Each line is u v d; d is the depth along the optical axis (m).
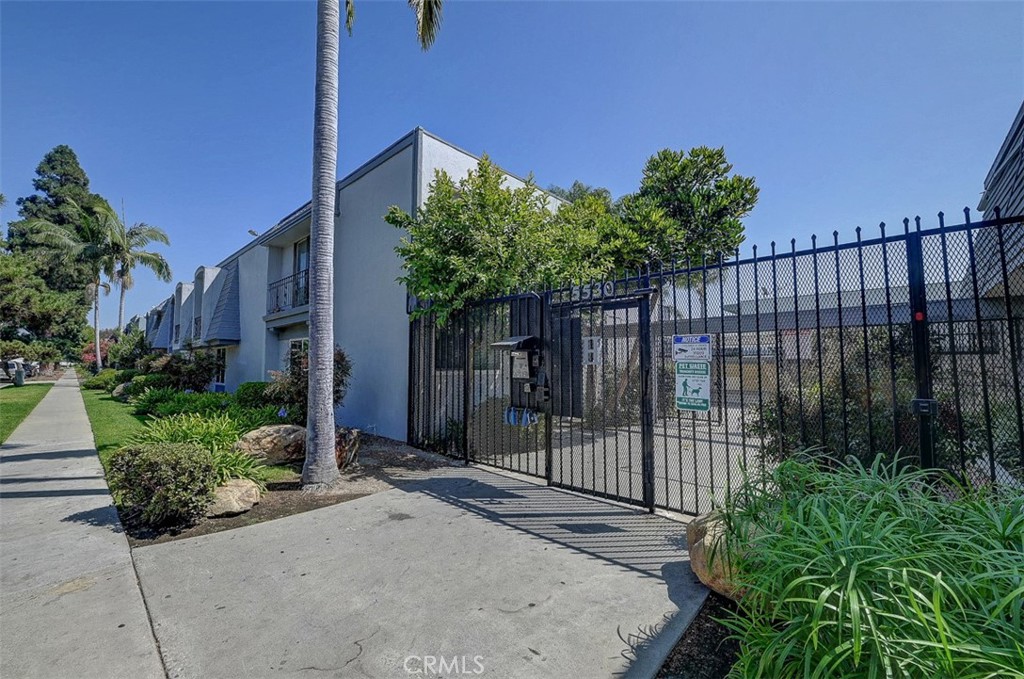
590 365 6.03
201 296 23.19
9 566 3.55
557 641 2.49
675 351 4.64
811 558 2.02
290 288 14.77
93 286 31.36
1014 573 1.64
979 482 3.26
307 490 5.59
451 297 7.45
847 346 3.95
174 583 3.24
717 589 2.87
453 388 7.92
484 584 3.16
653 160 13.54
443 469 6.85
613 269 10.73
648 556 3.62
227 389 19.67
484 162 7.81
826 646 1.74
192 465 4.47
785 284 4.08
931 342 3.47
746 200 12.79
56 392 21.09
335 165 6.14
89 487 5.77
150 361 21.38
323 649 2.45
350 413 10.96
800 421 3.92
